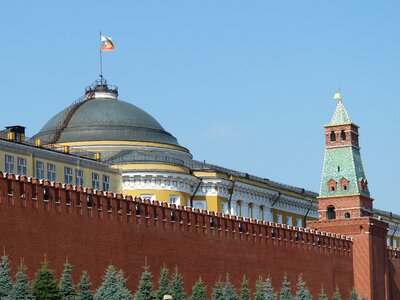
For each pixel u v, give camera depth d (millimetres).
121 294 133750
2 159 153250
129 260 144875
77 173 171500
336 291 194000
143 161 191125
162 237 152125
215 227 165000
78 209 136500
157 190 191125
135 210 147500
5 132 164250
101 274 139125
